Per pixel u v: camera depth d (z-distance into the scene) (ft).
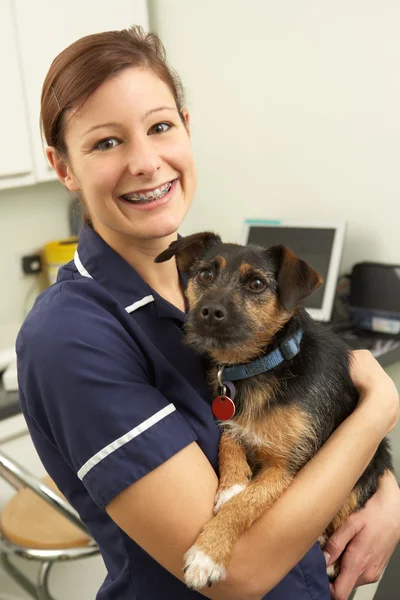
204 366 4.00
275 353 3.89
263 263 4.10
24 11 7.89
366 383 4.03
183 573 3.04
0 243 9.56
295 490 3.18
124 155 3.53
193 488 3.11
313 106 8.33
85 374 3.11
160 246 3.99
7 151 8.10
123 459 3.04
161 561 3.12
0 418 7.43
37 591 6.77
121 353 3.29
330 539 3.96
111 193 3.59
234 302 3.91
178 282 4.40
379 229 8.04
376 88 7.66
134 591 3.43
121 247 3.89
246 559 3.07
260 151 9.09
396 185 7.74
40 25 8.07
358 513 4.09
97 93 3.43
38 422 3.36
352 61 7.80
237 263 4.12
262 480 3.60
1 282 9.65
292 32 8.29
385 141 7.72
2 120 7.97
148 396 3.20
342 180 8.27
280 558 3.10
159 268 4.09
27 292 9.96
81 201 4.09
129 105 3.45
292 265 3.90
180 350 3.84
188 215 10.38
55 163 3.92
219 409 3.67
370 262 8.10
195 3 9.26
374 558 4.02
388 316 7.84
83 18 8.48
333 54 7.96
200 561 2.99
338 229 8.09
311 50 8.16
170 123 3.68
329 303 7.94
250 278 4.06
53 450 3.57
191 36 9.46
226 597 3.11
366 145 7.91
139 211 3.65
